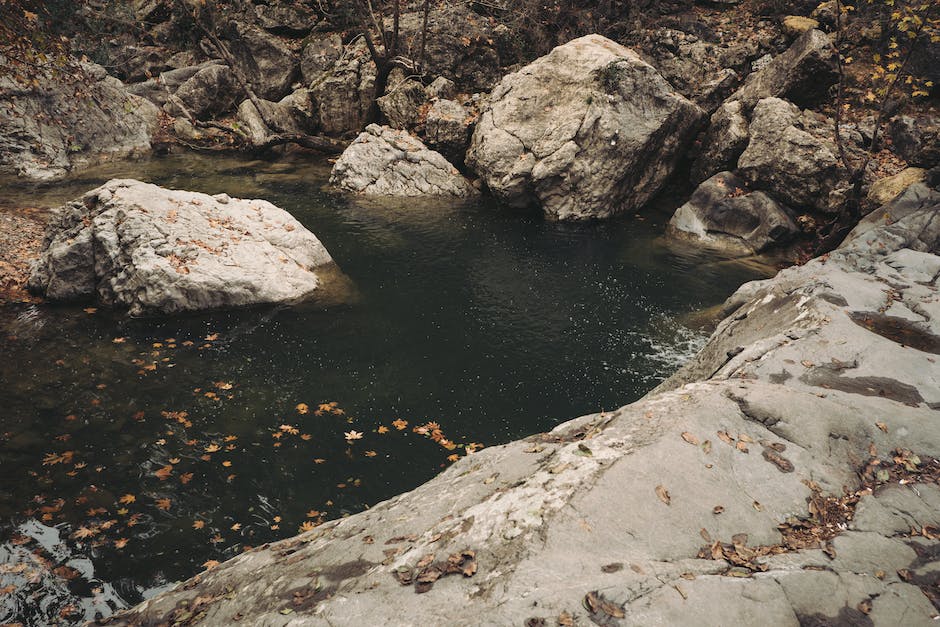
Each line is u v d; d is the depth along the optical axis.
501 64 21.53
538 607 3.30
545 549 3.75
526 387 9.05
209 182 17.81
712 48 19.38
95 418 7.79
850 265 9.70
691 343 10.34
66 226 11.38
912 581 3.67
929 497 4.43
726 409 5.13
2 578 5.48
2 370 8.63
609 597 3.37
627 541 3.83
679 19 20.56
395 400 8.61
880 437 4.99
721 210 15.13
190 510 6.45
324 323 10.55
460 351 9.96
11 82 17.94
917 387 5.81
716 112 17.56
